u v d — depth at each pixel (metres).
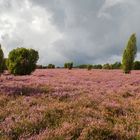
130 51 50.41
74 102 12.71
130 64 50.47
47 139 8.07
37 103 12.20
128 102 14.45
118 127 9.60
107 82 25.73
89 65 71.56
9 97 13.31
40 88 16.42
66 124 9.13
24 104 11.86
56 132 8.44
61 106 11.62
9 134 8.41
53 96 14.10
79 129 8.95
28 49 32.31
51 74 38.50
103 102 13.26
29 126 9.00
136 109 12.70
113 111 12.04
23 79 22.30
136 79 30.62
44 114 10.10
